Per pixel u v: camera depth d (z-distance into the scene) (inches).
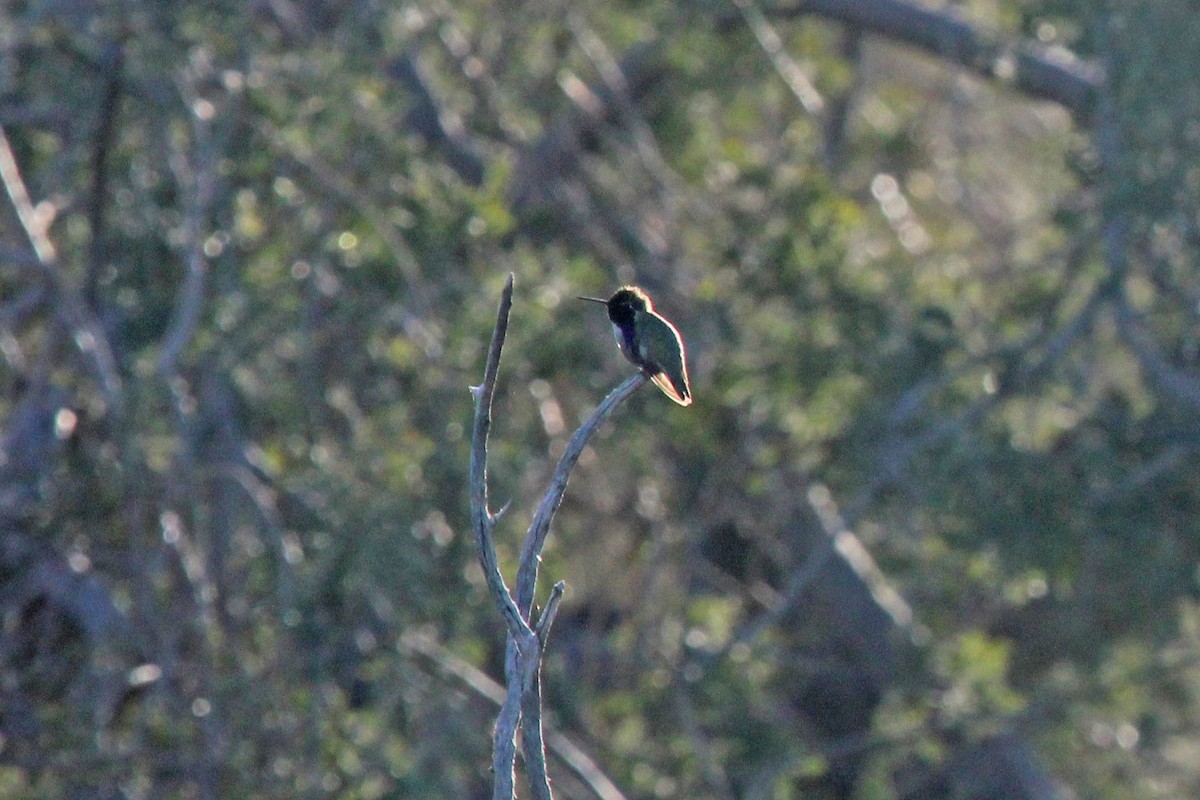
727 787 607.2
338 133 539.5
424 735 513.0
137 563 475.2
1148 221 618.8
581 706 604.7
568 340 581.6
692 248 652.7
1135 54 622.8
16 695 488.7
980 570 641.0
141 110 552.1
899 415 631.2
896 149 840.9
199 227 490.0
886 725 657.6
